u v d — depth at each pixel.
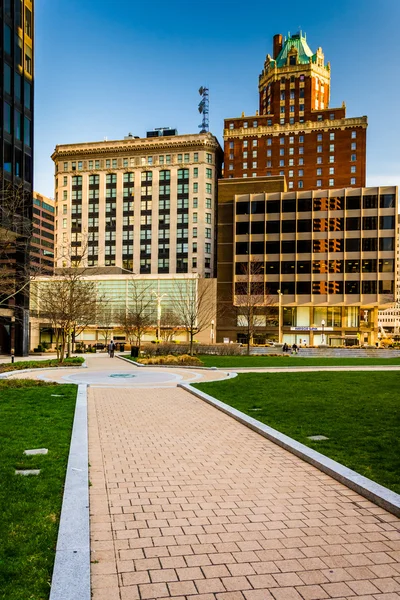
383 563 4.28
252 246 78.12
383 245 73.31
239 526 5.06
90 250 101.00
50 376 22.48
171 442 9.02
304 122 104.06
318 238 75.69
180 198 98.88
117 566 4.14
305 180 102.56
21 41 43.50
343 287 74.25
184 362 30.34
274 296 75.88
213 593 3.75
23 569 3.92
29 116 44.62
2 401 13.35
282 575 4.04
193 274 78.12
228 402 13.42
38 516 5.00
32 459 7.14
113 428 10.30
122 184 101.38
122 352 54.84
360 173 100.06
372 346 60.22
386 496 5.70
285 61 113.50
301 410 11.88
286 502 5.81
